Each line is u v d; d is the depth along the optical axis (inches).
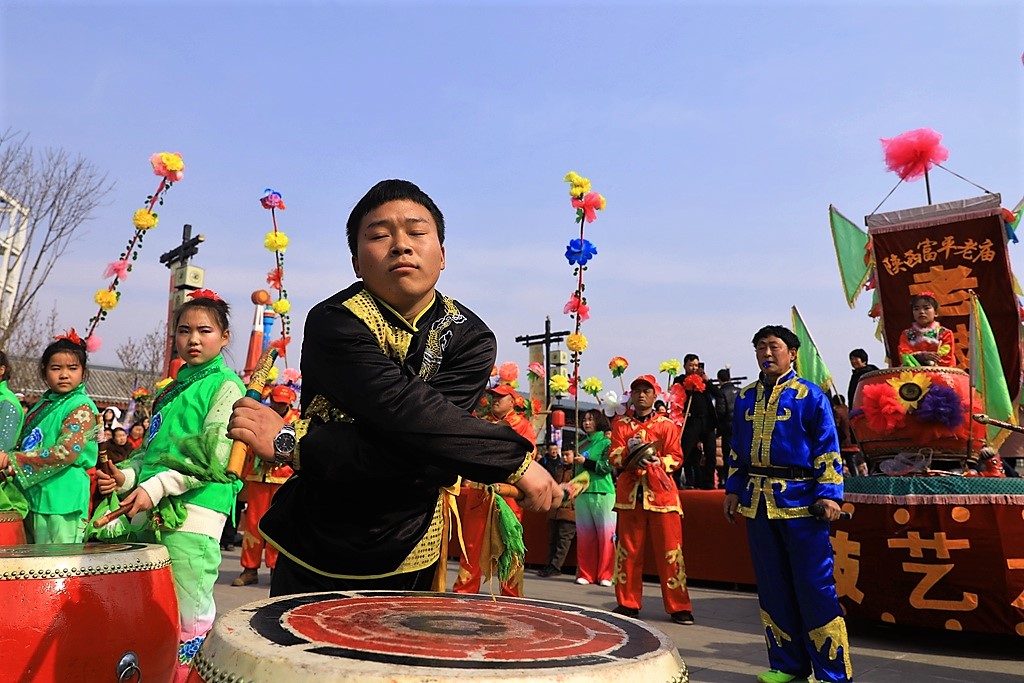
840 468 147.4
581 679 35.4
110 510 109.1
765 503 151.6
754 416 158.4
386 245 59.9
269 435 56.1
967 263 233.9
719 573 286.4
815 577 145.6
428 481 60.7
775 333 159.0
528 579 312.7
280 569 61.5
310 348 57.0
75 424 143.4
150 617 91.0
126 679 87.0
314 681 33.6
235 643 37.8
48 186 593.0
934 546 177.2
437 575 65.2
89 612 84.6
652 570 312.3
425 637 40.6
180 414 114.8
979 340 188.9
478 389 65.5
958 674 155.7
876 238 247.8
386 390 53.0
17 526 136.0
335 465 55.0
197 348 117.5
